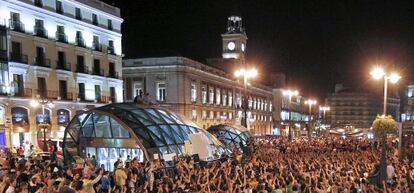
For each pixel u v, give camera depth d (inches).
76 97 2079.2
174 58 2780.5
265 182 679.1
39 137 1814.7
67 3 2060.8
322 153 1435.8
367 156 1235.2
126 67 2891.2
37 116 1830.7
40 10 1887.3
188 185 692.1
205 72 3112.7
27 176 647.1
